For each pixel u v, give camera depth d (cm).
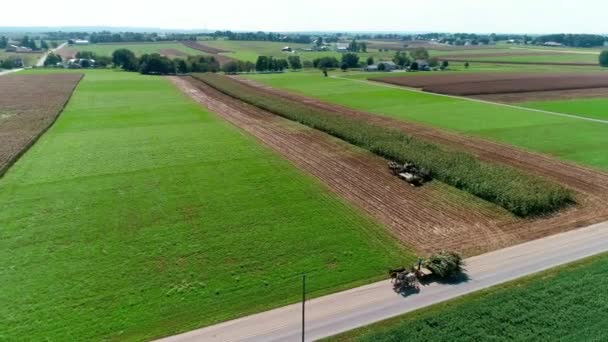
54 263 2362
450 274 2191
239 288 2134
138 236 2680
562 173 3788
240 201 3228
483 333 1745
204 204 3172
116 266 2334
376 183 3625
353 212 3033
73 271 2283
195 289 2123
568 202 3164
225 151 4562
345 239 2633
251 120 6297
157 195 3344
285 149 4659
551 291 2012
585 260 2316
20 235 2678
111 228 2784
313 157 4369
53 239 2634
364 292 2078
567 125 5597
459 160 3922
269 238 2652
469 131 5388
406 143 4606
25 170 3925
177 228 2788
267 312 1941
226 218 2936
